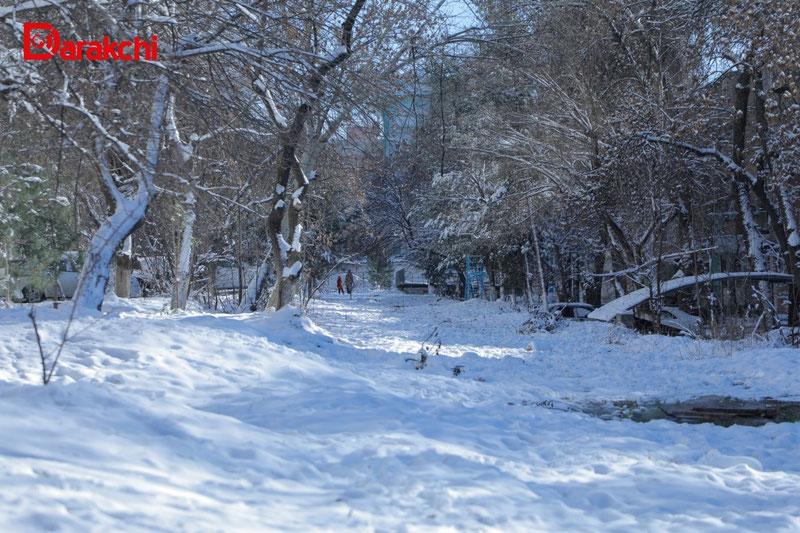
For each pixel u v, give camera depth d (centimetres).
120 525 347
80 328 1040
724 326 1952
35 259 1490
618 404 1000
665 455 663
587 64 2480
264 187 2066
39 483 379
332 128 1340
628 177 2312
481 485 511
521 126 2927
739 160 2127
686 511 481
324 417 719
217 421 620
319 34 1429
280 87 1294
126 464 462
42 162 1344
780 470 622
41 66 1034
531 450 673
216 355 991
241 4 1153
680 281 2216
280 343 1225
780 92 1852
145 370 860
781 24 1734
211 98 1162
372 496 470
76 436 493
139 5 1141
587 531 435
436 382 1044
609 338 1905
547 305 2716
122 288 1941
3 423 485
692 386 1148
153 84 1166
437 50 1872
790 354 1355
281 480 496
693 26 2236
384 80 1441
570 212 2519
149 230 2016
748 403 1004
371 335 2022
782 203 1948
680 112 2106
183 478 462
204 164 1558
